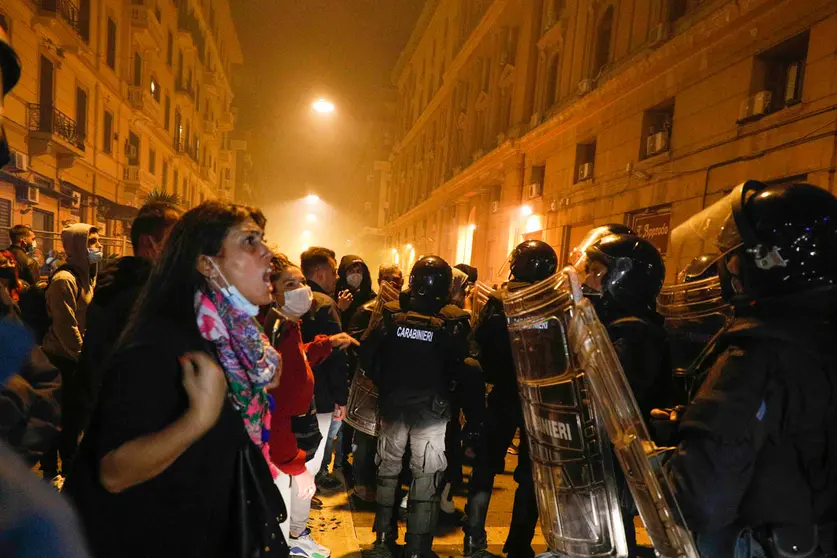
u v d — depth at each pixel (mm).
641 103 10586
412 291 2994
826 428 1187
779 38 7211
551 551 1906
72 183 15758
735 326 1308
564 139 14094
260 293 1317
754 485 1210
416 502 2756
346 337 3002
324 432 3070
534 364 1913
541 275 3074
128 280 2094
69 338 3229
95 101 17141
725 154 8133
